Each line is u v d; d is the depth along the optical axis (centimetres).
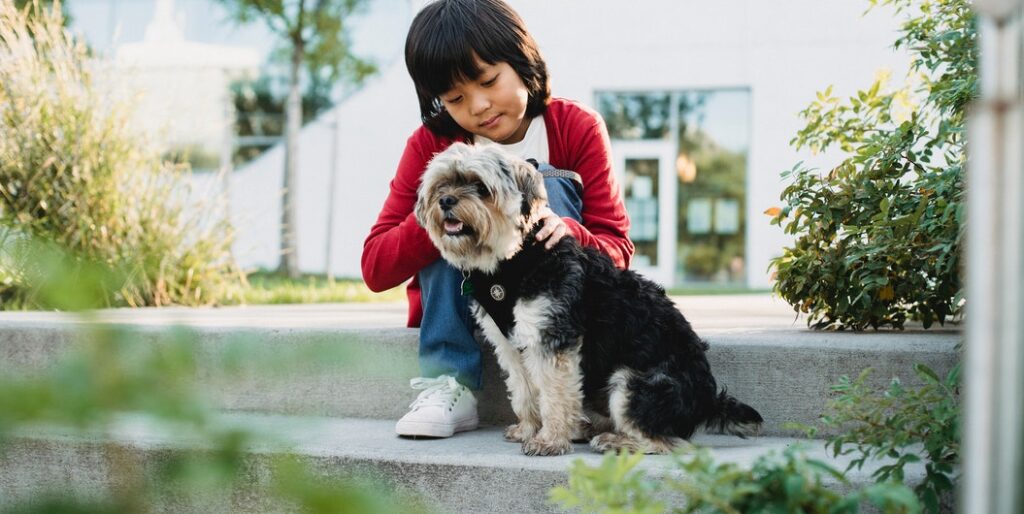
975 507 122
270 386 314
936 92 296
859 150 326
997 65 119
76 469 264
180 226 504
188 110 555
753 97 1133
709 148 1191
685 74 1158
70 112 482
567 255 263
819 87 1105
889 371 274
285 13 1154
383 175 1252
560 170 299
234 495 242
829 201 322
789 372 282
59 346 330
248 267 638
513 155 275
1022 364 121
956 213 244
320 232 1277
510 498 240
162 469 98
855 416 218
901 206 304
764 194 1134
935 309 314
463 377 290
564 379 257
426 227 276
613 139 1212
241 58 1047
